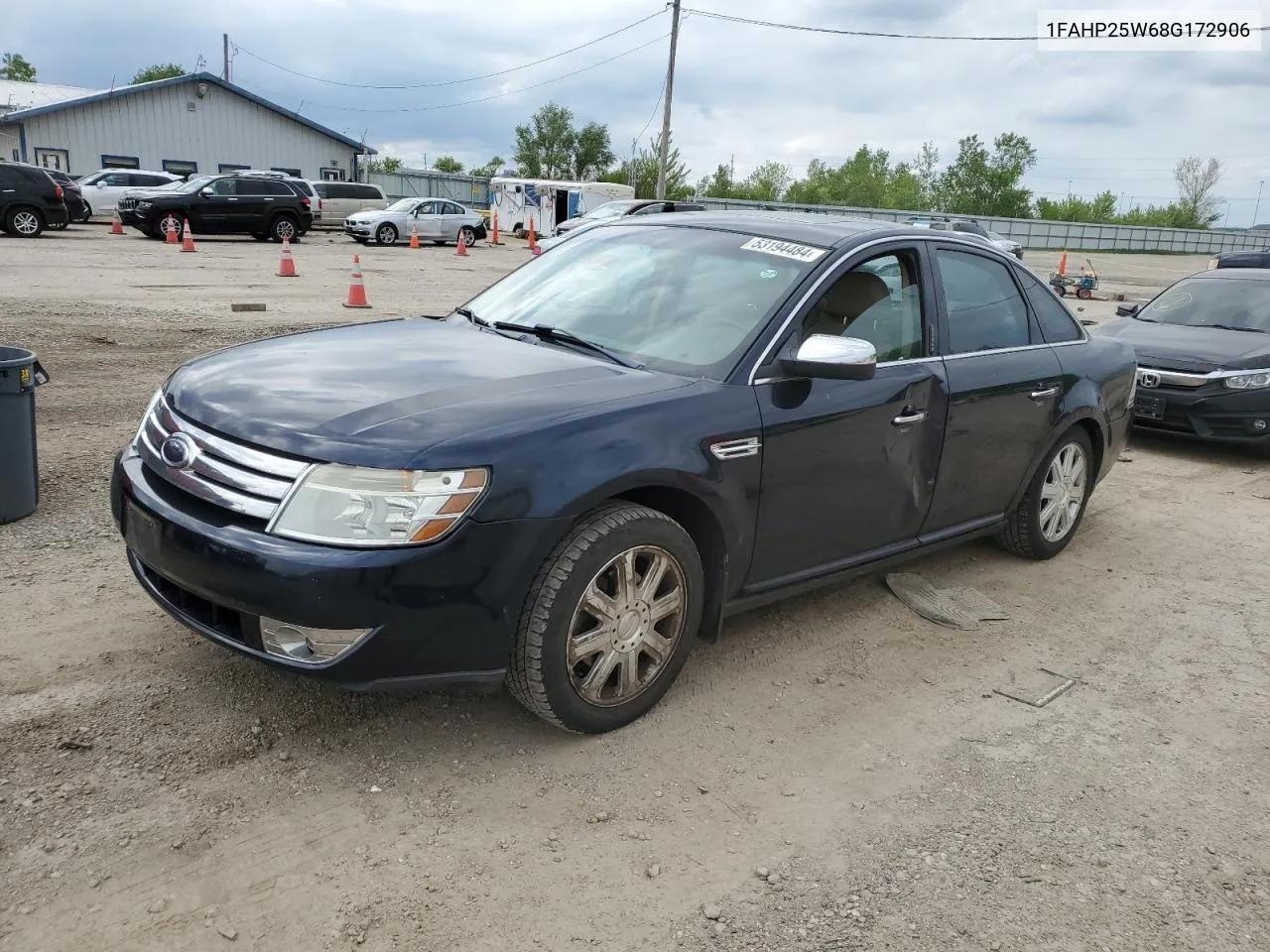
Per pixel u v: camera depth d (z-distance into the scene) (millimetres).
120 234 26391
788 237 4016
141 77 72750
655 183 54438
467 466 2732
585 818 2805
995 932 2479
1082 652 4211
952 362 4234
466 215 31969
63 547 4449
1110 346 5426
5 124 37781
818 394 3602
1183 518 6375
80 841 2535
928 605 4496
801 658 3924
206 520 2805
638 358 3582
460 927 2367
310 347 3637
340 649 2699
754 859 2693
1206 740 3537
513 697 3230
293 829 2660
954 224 21906
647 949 2344
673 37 40062
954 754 3309
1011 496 4840
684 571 3266
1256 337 8289
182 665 3432
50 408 7012
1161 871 2770
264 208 26094
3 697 3148
